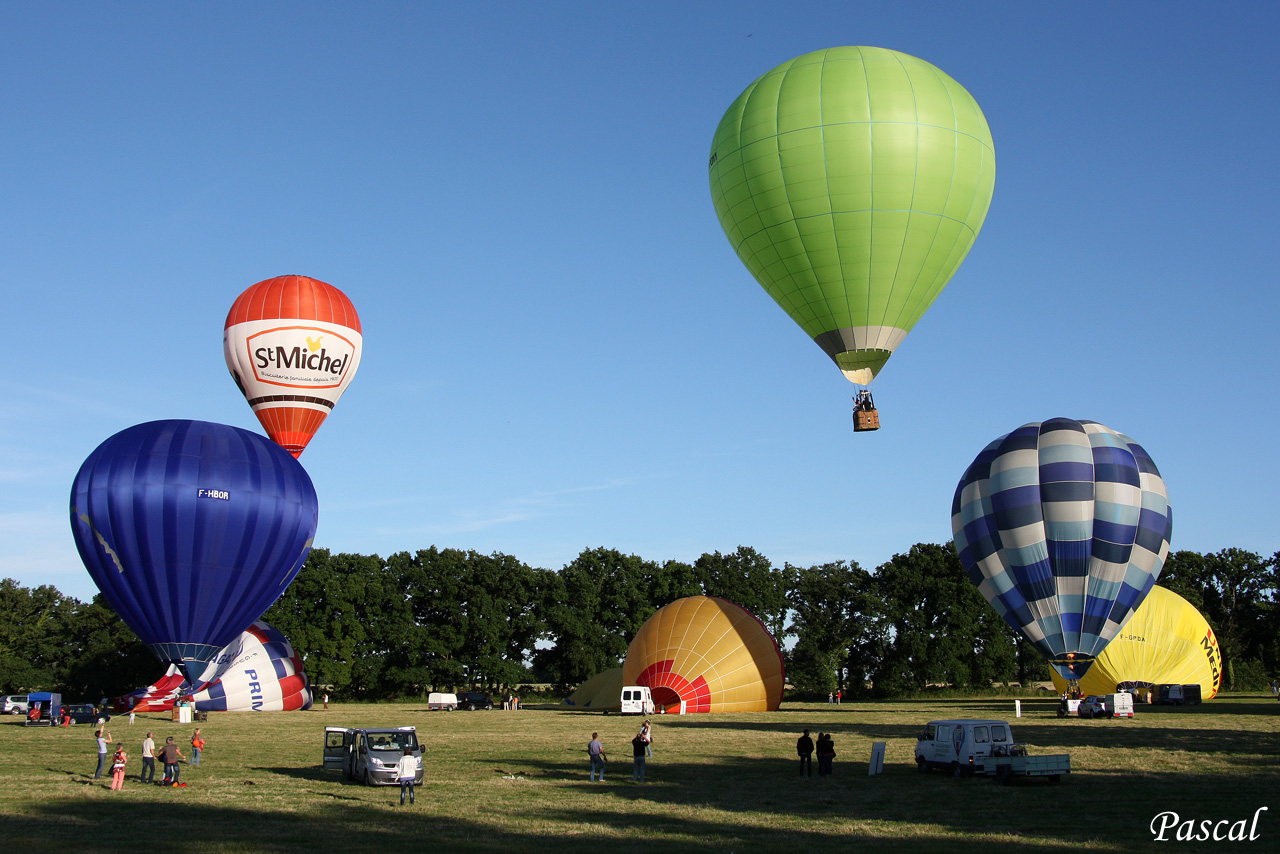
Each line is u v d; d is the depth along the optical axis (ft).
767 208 107.65
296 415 148.25
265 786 73.56
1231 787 71.77
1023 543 128.57
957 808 63.46
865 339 109.60
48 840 52.26
